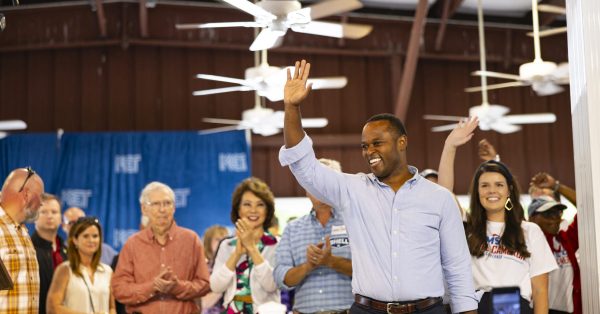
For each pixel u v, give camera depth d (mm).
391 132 2676
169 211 4223
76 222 4539
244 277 3982
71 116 10539
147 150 10219
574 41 3564
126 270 4168
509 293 2375
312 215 3838
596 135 3318
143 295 4012
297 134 2600
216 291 3943
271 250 4082
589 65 3354
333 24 6121
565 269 4250
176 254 4227
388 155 2664
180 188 10203
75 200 9922
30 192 3654
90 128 10555
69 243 4508
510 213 3438
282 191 10953
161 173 10195
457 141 3555
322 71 11281
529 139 11789
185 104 10812
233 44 10883
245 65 11047
